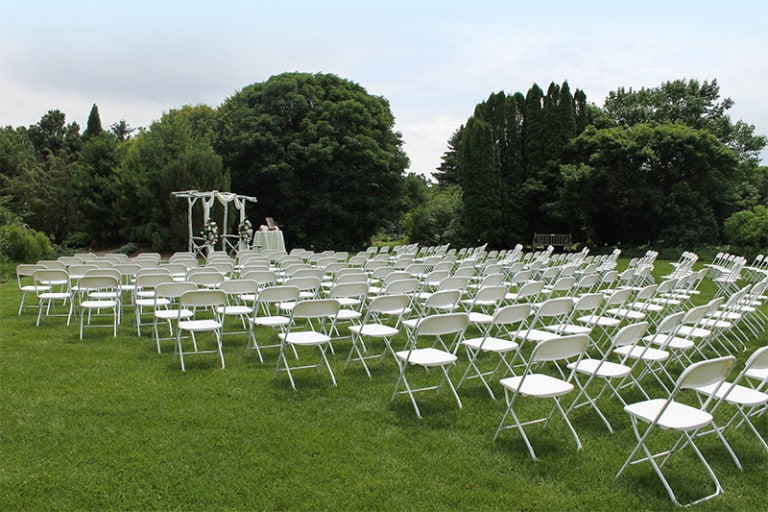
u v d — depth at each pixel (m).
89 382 4.51
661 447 3.40
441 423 3.74
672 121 26.88
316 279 6.21
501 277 6.88
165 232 23.19
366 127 28.89
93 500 2.70
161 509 2.63
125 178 24.83
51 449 3.23
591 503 2.73
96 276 5.95
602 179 24.08
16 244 14.70
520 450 3.33
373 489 2.83
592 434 3.61
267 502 2.70
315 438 3.44
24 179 28.88
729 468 3.14
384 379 4.74
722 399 3.06
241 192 29.06
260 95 29.05
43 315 7.53
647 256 12.66
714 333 5.84
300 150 27.03
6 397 4.11
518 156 28.06
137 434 3.46
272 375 4.81
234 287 5.55
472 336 6.49
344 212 28.58
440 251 14.90
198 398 4.16
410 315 7.72
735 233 19.88
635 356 4.21
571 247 25.80
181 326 4.94
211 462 3.10
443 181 57.62
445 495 2.78
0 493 2.73
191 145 24.12
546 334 5.09
